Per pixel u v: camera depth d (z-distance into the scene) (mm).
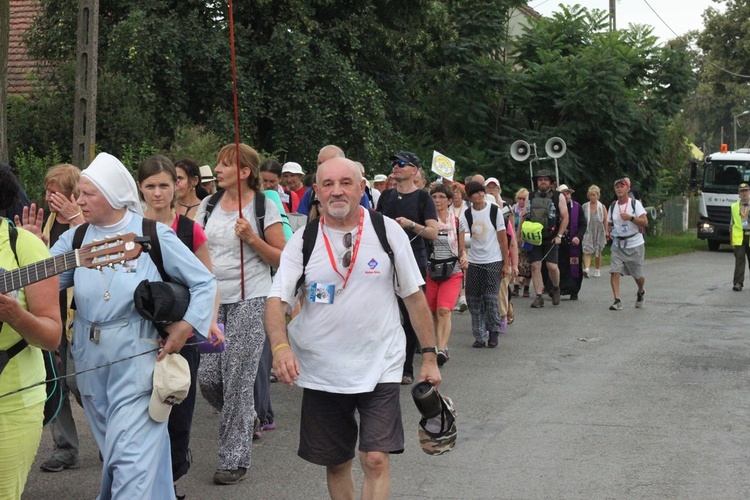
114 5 21172
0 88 11344
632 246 14062
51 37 20703
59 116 15859
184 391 4168
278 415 7586
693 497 5516
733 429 7086
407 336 8617
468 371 9367
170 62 19844
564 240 15297
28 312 3738
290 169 10734
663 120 27469
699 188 31203
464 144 27031
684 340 11336
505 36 27391
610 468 6090
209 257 5273
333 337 4348
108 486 4223
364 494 4340
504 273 10781
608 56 26438
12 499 3932
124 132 16297
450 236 9367
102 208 4250
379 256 4371
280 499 5516
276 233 6027
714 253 29047
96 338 4188
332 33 22641
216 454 6449
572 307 14531
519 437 6859
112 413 4176
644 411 7656
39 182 13992
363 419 4391
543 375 9164
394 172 8578
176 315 4129
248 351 5867
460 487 5723
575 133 26016
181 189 6793
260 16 21781
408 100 26641
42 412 3982
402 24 25047
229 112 20859
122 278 4191
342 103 21625
